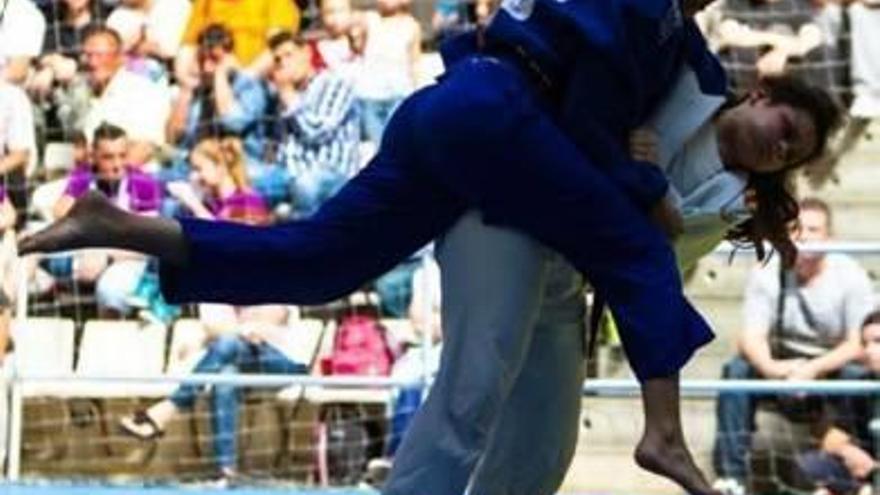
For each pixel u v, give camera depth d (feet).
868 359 65.16
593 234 35.99
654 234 36.27
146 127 72.08
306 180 71.15
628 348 35.99
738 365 65.98
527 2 36.32
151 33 73.72
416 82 73.15
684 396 68.44
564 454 39.40
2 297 68.18
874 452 65.21
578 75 35.73
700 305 70.79
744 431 65.16
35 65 73.10
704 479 36.42
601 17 35.58
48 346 69.62
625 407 70.08
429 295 65.16
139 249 36.68
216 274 36.96
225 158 71.31
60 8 73.77
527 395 38.83
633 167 36.22
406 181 36.96
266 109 71.92
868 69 74.18
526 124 35.73
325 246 37.14
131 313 69.72
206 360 68.39
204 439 67.97
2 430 67.05
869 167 73.92
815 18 74.02
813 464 65.10
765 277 65.82
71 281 69.87
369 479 67.36
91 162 71.51
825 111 38.06
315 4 73.77
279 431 67.87
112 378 64.85
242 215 70.49
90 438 68.69
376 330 67.82
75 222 36.45
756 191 38.60
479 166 35.86
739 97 38.32
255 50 72.79
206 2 73.72
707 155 37.91
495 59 36.27
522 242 36.45
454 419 36.70
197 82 72.64
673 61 36.65
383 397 67.67
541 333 38.47
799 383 62.85
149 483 63.36
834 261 65.82
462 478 36.86
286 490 61.36
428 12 75.77
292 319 68.33
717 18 73.82
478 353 36.58
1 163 71.31
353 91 72.13
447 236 37.14
